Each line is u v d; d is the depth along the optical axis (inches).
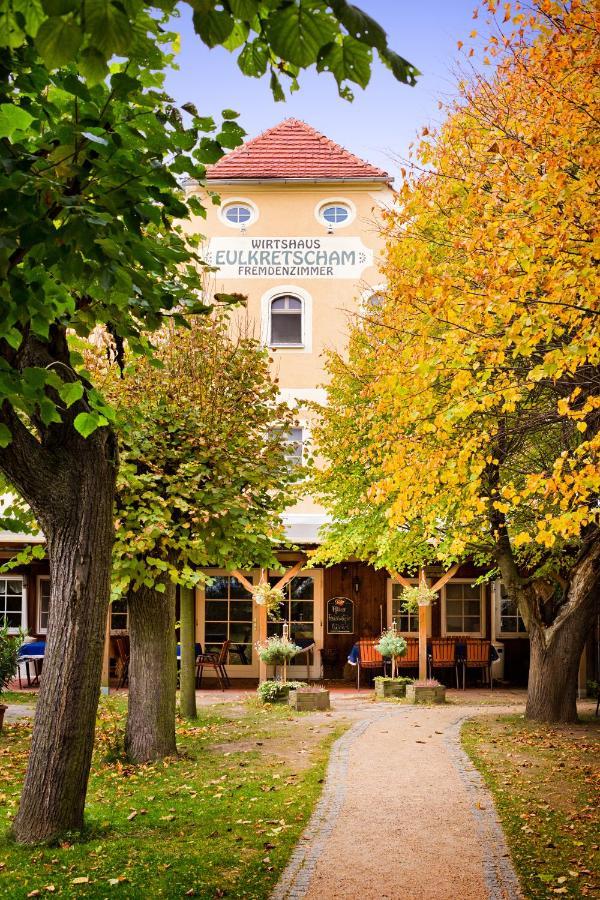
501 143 336.5
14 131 168.1
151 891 252.5
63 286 197.6
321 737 542.9
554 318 284.4
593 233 268.7
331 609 938.7
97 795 390.0
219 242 946.1
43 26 100.3
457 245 326.3
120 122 186.9
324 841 305.7
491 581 926.4
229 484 473.4
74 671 305.7
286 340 939.3
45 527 308.8
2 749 514.9
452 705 729.6
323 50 106.0
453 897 248.7
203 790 397.1
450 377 352.2
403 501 339.9
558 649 600.4
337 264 945.5
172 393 505.7
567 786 391.9
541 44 321.7
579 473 270.8
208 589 936.9
